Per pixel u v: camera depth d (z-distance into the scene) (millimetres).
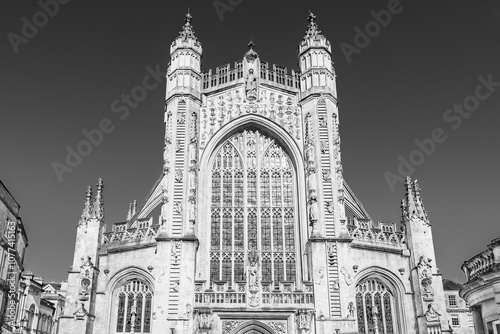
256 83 56688
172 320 44969
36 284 70625
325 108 54688
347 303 46469
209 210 52344
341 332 45281
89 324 46062
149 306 47438
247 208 52625
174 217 49156
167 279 46531
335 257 47875
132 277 48562
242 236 51531
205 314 45281
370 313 48469
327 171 51594
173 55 57719
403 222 52281
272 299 46406
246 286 46531
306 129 54062
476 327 29422
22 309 64250
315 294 46500
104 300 47875
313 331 45438
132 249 49062
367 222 51438
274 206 52875
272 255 50906
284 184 54062
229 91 56594
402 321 48094
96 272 48344
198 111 55250
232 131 55344
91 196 51562
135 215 56344
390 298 49344
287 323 45750
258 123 55312
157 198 55969
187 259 47219
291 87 57250
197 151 53281
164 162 51719
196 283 47000
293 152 54312
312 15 60656
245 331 45844
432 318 46594
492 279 26188
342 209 50125
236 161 54781
